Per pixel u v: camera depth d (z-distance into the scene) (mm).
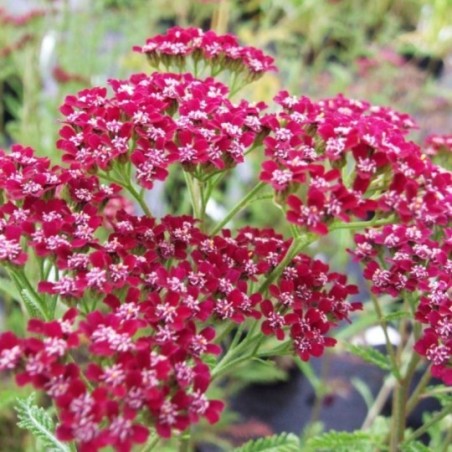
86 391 143
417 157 183
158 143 189
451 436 247
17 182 184
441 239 217
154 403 142
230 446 379
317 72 503
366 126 188
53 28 446
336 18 577
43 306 181
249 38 476
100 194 190
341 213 171
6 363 144
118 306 164
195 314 172
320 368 455
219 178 205
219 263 189
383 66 463
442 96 505
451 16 495
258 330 208
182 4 467
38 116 412
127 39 470
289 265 205
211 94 204
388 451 239
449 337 182
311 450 285
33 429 194
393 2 623
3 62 451
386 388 362
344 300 199
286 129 191
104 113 195
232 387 417
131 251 190
